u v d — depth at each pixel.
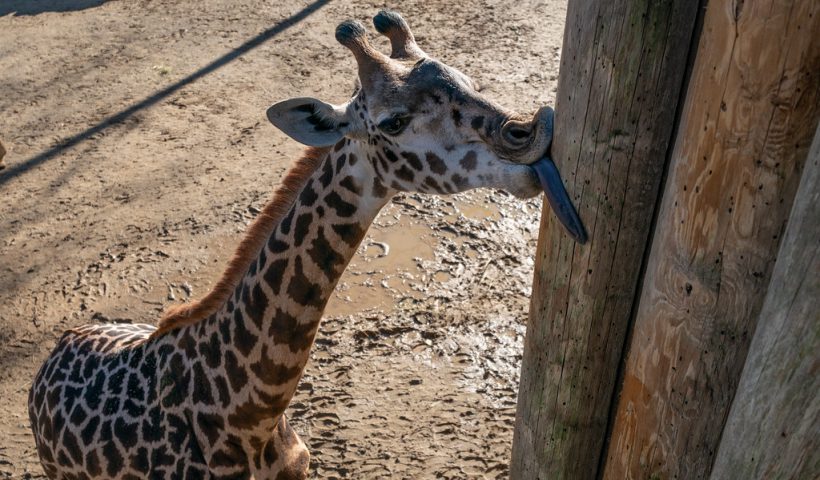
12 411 4.84
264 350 2.96
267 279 2.91
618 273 2.41
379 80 2.67
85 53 9.68
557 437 2.79
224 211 6.59
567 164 2.34
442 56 8.98
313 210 2.84
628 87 2.12
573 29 2.19
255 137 7.73
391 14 2.95
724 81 1.82
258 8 10.62
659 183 2.27
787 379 1.70
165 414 3.17
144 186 7.04
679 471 2.25
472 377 4.89
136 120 8.13
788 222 1.67
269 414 3.10
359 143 2.74
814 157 1.58
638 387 2.32
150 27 10.28
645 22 2.03
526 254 5.94
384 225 6.30
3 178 7.28
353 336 5.24
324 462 4.37
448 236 6.16
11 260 6.18
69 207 6.80
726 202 1.90
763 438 1.79
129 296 5.75
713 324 2.03
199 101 8.45
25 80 9.09
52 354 3.67
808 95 1.70
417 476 4.25
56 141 7.83
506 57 8.90
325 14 10.34
